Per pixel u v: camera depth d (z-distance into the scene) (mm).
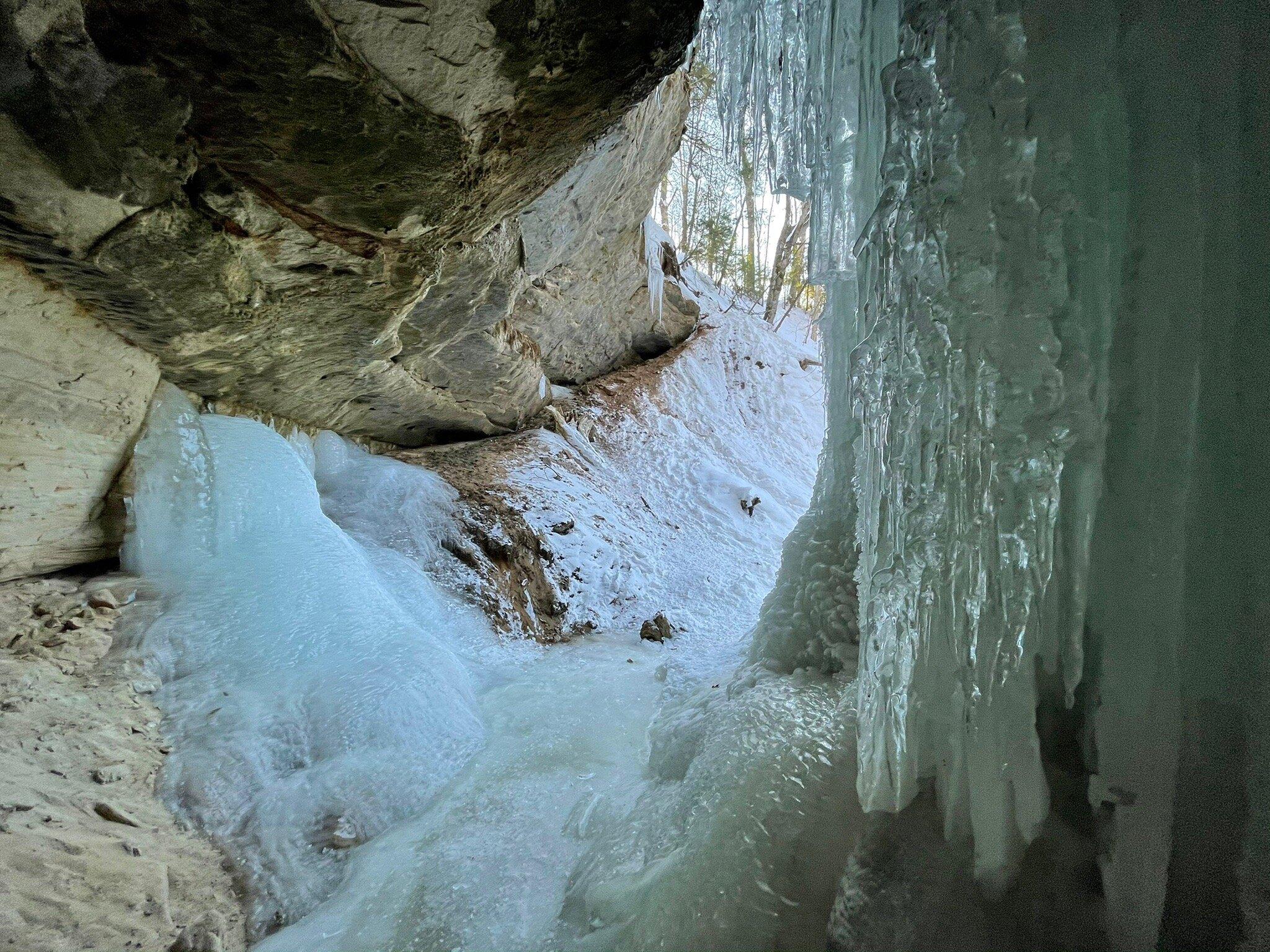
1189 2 871
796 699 2186
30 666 2289
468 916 1988
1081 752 1235
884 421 1497
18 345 2195
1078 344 1053
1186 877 966
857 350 1599
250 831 2211
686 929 1521
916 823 1438
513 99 2328
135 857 1872
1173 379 958
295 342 3402
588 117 2729
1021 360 1103
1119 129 975
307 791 2408
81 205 1938
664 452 9430
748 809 1701
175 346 2865
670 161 8734
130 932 1672
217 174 2160
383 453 6117
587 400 9891
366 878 2164
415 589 4422
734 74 3055
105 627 2631
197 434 3303
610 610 5863
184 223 2221
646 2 2100
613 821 2338
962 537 1257
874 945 1304
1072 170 1022
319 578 3354
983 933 1198
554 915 1951
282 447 3910
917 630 1407
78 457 2631
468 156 2498
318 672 2891
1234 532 893
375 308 3387
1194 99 883
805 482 10492
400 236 2846
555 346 9281
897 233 1355
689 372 11383
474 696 3482
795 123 2461
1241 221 855
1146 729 1039
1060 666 1251
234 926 1911
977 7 1103
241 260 2539
